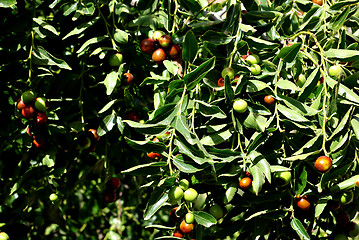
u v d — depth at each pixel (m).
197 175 1.12
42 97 1.23
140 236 1.82
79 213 1.70
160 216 1.81
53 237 1.65
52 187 1.34
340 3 1.16
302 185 1.12
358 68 1.16
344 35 1.16
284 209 1.14
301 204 1.14
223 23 1.17
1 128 1.31
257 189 1.09
